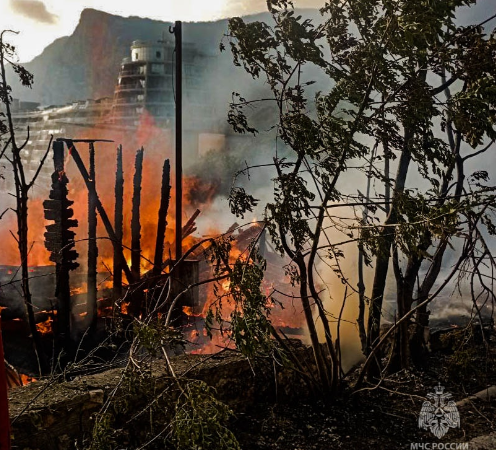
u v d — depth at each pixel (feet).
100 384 13.07
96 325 26.03
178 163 28.32
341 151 14.65
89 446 11.85
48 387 12.89
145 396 13.39
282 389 16.39
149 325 12.32
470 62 14.35
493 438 14.46
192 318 27.07
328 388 16.66
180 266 27.58
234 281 12.99
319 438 14.49
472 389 18.04
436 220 13.66
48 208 25.73
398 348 19.54
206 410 10.80
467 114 14.14
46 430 11.73
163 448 13.34
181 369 14.65
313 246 14.83
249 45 14.37
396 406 16.74
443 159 15.33
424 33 12.79
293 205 14.21
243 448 13.89
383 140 15.05
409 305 19.29
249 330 12.27
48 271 33.14
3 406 7.63
